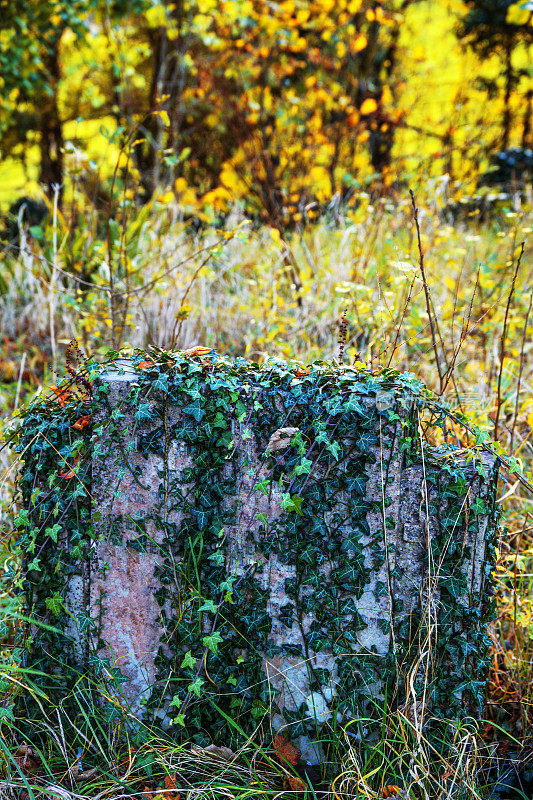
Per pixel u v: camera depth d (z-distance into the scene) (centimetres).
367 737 230
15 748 229
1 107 856
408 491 224
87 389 246
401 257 394
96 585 237
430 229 482
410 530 225
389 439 222
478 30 1116
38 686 236
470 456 229
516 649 266
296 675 233
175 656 235
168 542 233
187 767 225
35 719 234
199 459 229
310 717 233
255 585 232
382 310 345
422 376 365
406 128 724
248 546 232
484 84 1114
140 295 430
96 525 235
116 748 233
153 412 229
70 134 1186
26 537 239
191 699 235
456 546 222
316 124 639
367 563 228
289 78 699
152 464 231
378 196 578
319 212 598
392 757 226
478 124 917
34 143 1166
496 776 232
